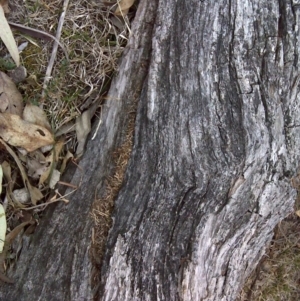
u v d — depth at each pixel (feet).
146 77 1.98
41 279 2.00
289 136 1.98
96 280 1.94
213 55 1.91
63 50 2.07
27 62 2.07
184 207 1.93
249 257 2.23
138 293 1.93
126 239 1.93
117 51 2.10
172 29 1.96
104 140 2.03
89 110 2.09
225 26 1.91
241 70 1.89
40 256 2.03
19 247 2.09
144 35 2.04
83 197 2.03
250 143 1.86
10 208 2.09
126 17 2.11
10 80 2.02
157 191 1.92
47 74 2.06
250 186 1.93
